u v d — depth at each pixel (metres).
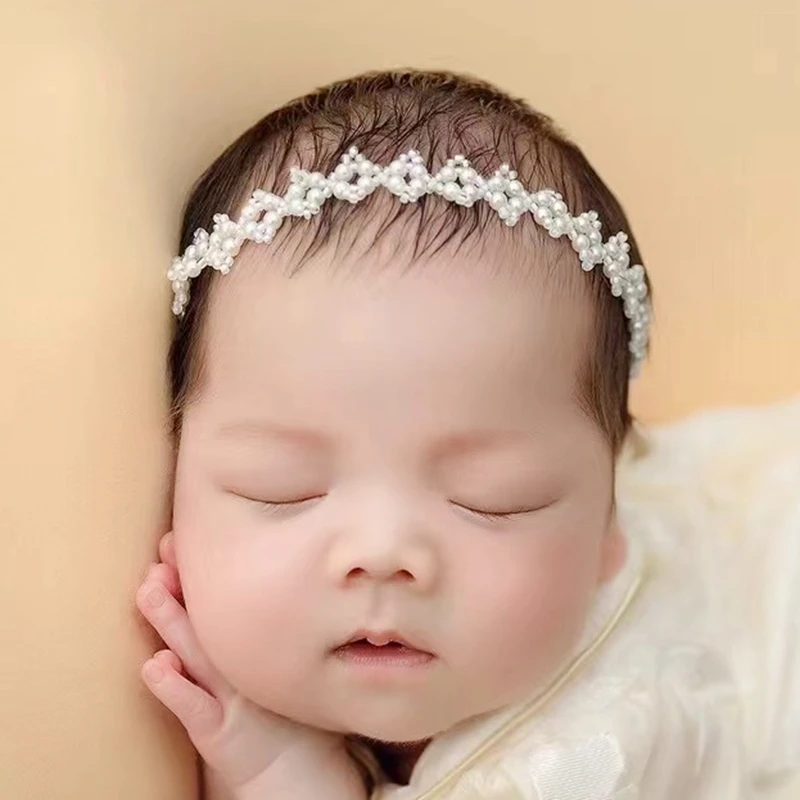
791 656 0.44
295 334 0.38
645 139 0.55
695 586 0.45
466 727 0.41
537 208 0.39
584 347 0.40
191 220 0.41
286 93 0.46
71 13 0.38
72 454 0.37
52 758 0.36
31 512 0.36
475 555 0.38
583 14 0.54
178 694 0.39
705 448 0.50
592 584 0.40
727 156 0.55
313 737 0.41
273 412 0.38
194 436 0.39
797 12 0.54
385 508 0.37
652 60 0.54
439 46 0.51
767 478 0.48
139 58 0.40
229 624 0.38
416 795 0.40
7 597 0.35
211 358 0.39
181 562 0.39
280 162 0.40
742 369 0.56
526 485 0.38
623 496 0.47
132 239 0.39
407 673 0.38
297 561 0.38
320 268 0.38
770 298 0.56
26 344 0.36
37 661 0.36
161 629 0.39
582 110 0.54
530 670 0.39
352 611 0.38
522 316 0.38
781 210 0.56
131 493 0.38
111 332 0.38
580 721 0.40
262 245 0.39
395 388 0.37
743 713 0.43
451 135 0.40
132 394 0.39
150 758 0.39
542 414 0.39
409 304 0.37
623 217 0.43
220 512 0.39
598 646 0.42
